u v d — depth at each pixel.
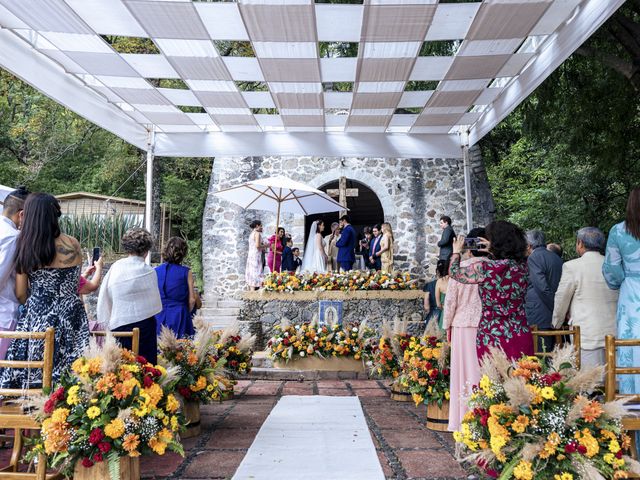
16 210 3.70
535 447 2.63
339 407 5.57
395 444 4.15
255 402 5.95
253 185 9.50
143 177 19.89
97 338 4.04
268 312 9.94
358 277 10.27
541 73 5.87
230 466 3.58
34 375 3.25
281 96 6.92
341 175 13.48
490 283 3.57
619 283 3.51
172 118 7.77
